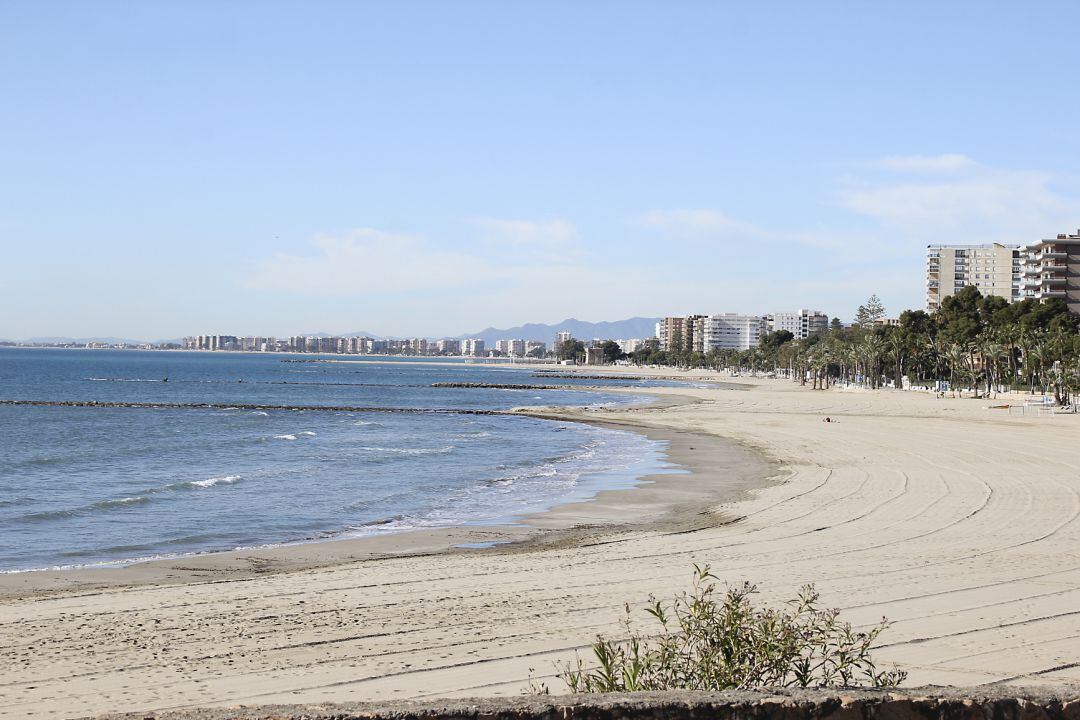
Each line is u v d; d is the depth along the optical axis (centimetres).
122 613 1625
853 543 2333
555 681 1184
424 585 1870
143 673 1256
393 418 8781
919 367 17462
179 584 1922
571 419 8400
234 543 2564
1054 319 13025
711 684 793
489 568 2066
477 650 1360
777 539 2417
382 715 512
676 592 1761
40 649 1384
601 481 3969
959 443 5559
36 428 7275
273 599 1742
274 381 18812
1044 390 11856
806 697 546
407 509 3212
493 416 9019
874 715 544
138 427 7494
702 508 3112
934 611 1569
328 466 4675
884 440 5816
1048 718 553
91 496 3553
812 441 5800
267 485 3888
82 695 1154
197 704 1110
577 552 2283
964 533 2481
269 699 1128
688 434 6588
